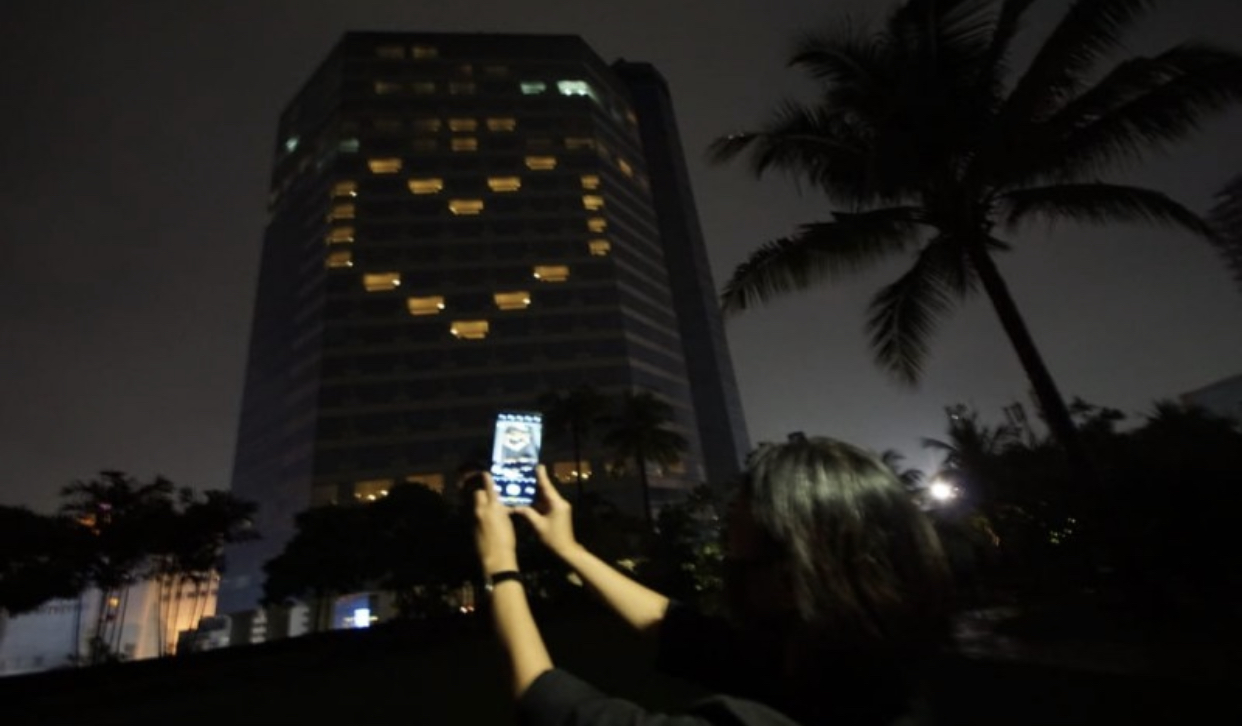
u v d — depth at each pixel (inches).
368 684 571.8
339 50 3577.8
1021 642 331.9
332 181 3181.6
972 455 640.4
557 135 3649.1
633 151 4264.3
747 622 44.4
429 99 3528.5
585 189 3533.5
